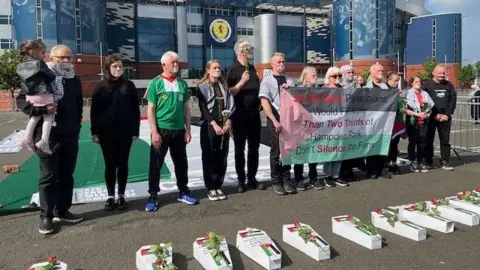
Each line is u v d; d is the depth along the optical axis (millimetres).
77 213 5375
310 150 6344
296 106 6156
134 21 63219
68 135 4812
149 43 64500
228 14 71250
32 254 4156
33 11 52812
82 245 4359
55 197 4766
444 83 7484
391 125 7051
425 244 4266
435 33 83500
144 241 4445
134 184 6887
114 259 4023
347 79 7094
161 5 64500
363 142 6828
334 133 6523
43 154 4570
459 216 4852
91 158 9281
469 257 3951
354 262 3883
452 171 7473
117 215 5289
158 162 5496
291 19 74812
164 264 3582
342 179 6918
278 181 6172
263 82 6074
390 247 4207
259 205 5629
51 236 4613
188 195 5793
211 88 5777
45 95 4359
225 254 3814
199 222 5004
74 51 54625
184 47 66125
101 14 58938
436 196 5922
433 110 7520
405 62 88125
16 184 6902
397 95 7043
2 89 47000
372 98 6824
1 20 61125
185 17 66000
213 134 5781
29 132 4484
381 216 4754
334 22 76438
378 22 70375
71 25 54312
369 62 71062
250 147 6316
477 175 7137
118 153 5410
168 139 5492
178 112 5484
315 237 4160
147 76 64625
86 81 55625
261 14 73438
